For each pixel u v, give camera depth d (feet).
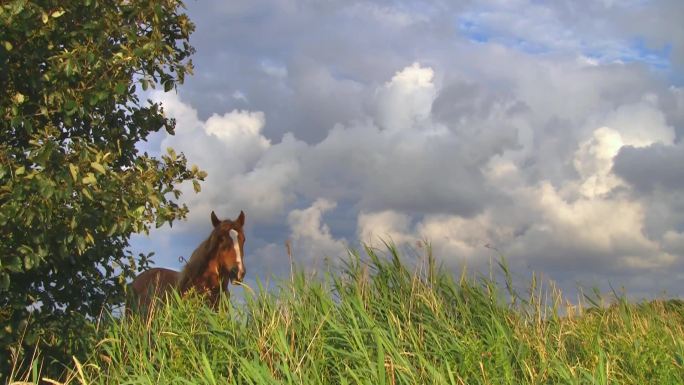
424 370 18.90
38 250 21.72
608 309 25.39
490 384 18.28
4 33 20.90
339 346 20.94
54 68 22.11
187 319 22.58
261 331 21.62
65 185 21.30
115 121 26.32
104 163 22.45
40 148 20.95
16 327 22.80
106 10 23.56
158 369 21.20
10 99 22.66
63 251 22.17
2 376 22.80
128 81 24.06
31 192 20.89
